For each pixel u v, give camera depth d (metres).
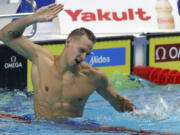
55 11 9.80
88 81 10.10
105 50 17.31
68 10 17.84
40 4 19.06
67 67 9.81
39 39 16.45
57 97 10.02
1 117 11.37
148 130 10.30
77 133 9.71
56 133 9.66
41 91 10.15
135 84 16.58
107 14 18.30
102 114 12.08
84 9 18.11
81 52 9.46
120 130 10.17
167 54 18.58
